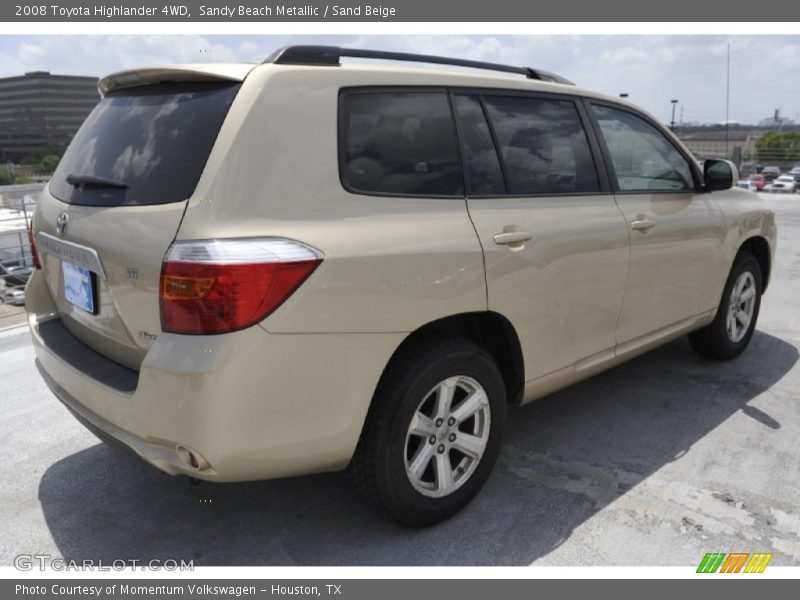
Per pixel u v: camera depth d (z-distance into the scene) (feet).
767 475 9.77
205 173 6.65
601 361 10.55
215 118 6.95
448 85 8.63
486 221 8.43
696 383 13.28
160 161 7.14
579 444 10.78
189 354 6.36
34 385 13.57
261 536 8.48
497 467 10.05
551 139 9.78
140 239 6.82
